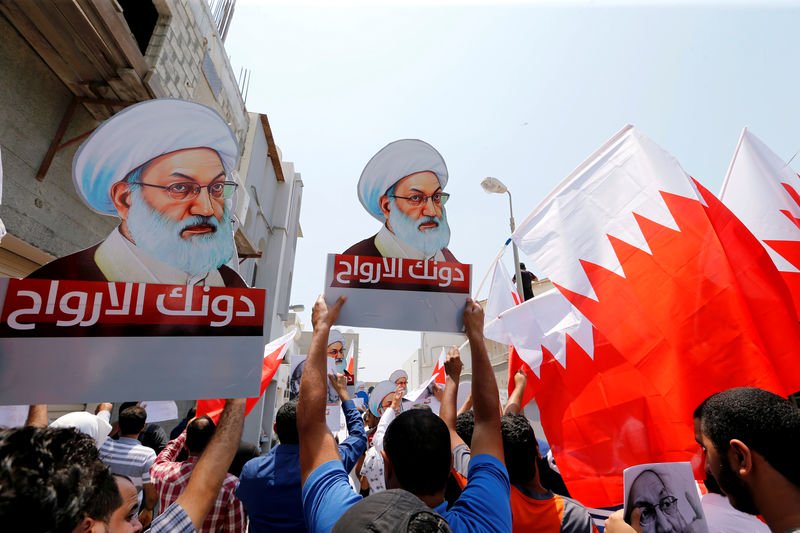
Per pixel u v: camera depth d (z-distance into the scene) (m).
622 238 2.67
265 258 14.34
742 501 1.20
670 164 2.70
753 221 3.10
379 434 3.83
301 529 2.11
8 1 3.89
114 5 4.35
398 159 2.34
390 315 2.17
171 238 1.84
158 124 1.84
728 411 1.23
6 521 0.75
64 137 4.93
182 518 1.26
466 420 2.29
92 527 0.96
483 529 1.12
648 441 2.28
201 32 6.97
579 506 1.87
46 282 1.69
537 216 2.98
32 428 0.90
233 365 1.81
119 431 3.49
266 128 12.84
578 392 2.53
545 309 2.82
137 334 1.75
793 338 2.31
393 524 0.94
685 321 2.37
